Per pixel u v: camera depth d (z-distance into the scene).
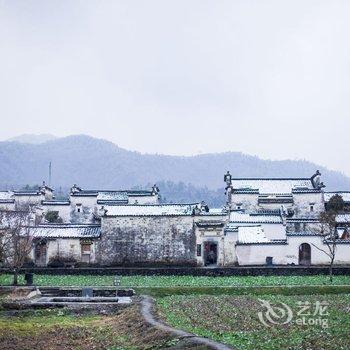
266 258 104.50
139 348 44.50
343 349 39.09
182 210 109.19
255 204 136.25
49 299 71.81
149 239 106.62
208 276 97.00
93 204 140.50
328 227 116.19
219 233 104.81
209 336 44.47
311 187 141.00
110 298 72.94
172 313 59.84
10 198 145.12
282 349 39.06
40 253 107.81
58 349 45.78
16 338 50.00
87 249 107.56
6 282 88.94
